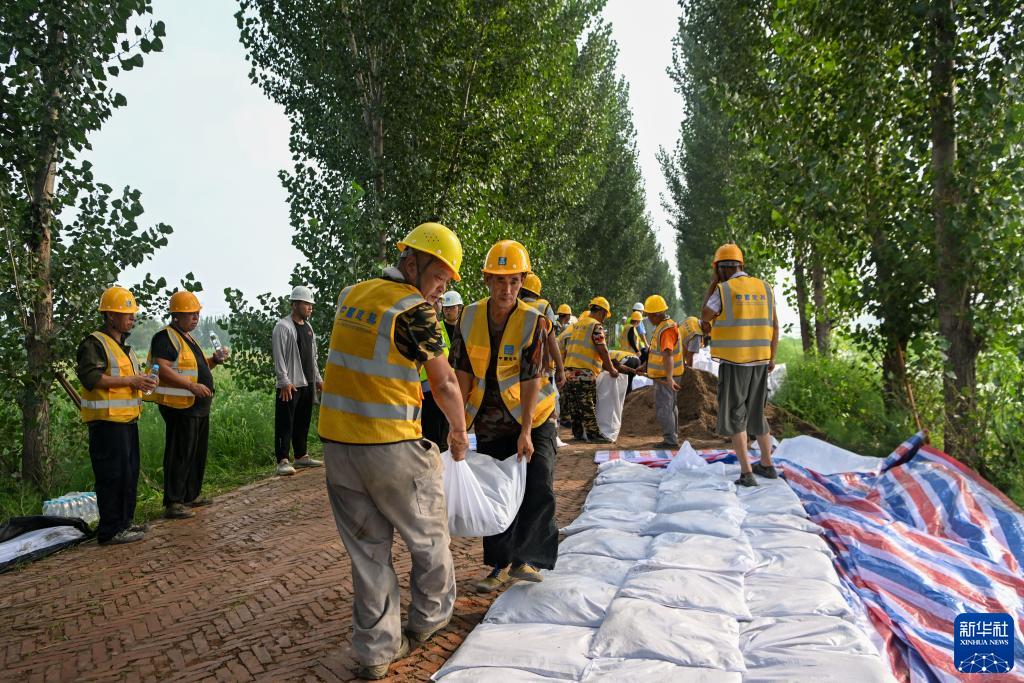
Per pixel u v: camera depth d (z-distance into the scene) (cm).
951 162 805
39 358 782
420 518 319
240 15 1445
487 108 1474
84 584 488
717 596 367
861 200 912
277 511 665
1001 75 748
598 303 961
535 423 404
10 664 362
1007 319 767
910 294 844
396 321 303
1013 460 742
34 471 786
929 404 862
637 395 1219
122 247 819
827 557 438
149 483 821
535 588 386
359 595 313
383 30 1321
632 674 292
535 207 2078
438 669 321
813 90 966
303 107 1511
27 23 751
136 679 334
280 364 847
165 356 659
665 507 532
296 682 316
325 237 1249
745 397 624
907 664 356
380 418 303
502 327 396
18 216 770
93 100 801
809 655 304
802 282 1545
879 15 827
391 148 1455
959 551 491
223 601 433
